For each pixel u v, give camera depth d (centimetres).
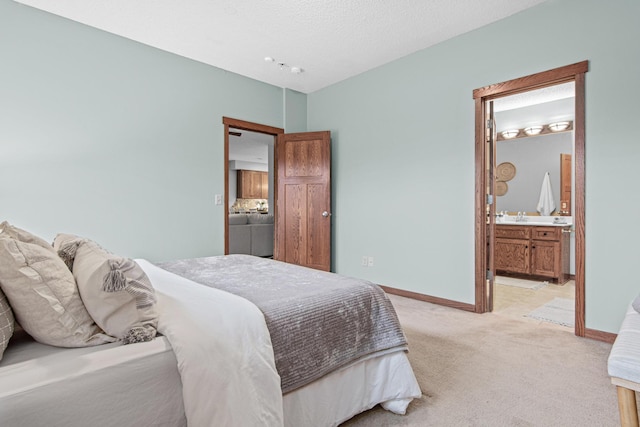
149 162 345
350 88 429
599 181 249
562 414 161
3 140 271
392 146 385
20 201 278
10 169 274
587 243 254
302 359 134
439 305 342
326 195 441
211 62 382
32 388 83
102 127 317
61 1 269
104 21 298
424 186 356
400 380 164
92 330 108
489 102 329
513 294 393
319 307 148
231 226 580
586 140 254
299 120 481
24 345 106
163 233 356
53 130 292
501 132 530
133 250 336
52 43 290
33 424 81
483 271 314
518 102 476
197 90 379
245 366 111
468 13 287
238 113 416
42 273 102
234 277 191
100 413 91
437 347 238
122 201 329
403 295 376
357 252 427
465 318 302
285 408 130
